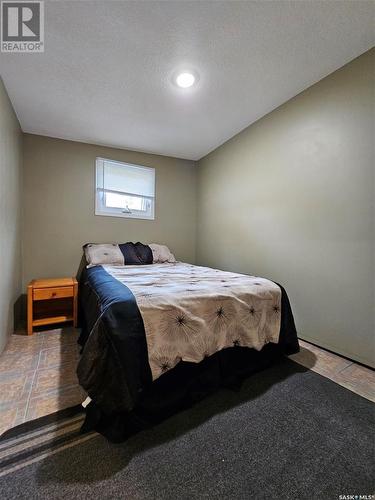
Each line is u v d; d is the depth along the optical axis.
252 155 2.56
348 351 1.72
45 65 1.67
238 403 1.25
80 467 0.88
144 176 3.35
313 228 1.96
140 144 3.04
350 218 1.70
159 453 0.94
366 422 1.12
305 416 1.16
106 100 2.09
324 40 1.48
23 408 1.18
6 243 1.89
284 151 2.19
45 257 2.74
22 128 2.56
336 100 1.76
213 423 1.11
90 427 1.05
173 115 2.35
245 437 1.03
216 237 3.23
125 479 0.84
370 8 1.28
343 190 1.74
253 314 1.55
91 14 1.29
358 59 1.63
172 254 3.42
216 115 2.37
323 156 1.87
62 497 0.78
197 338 1.30
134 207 3.30
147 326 1.18
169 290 1.45
